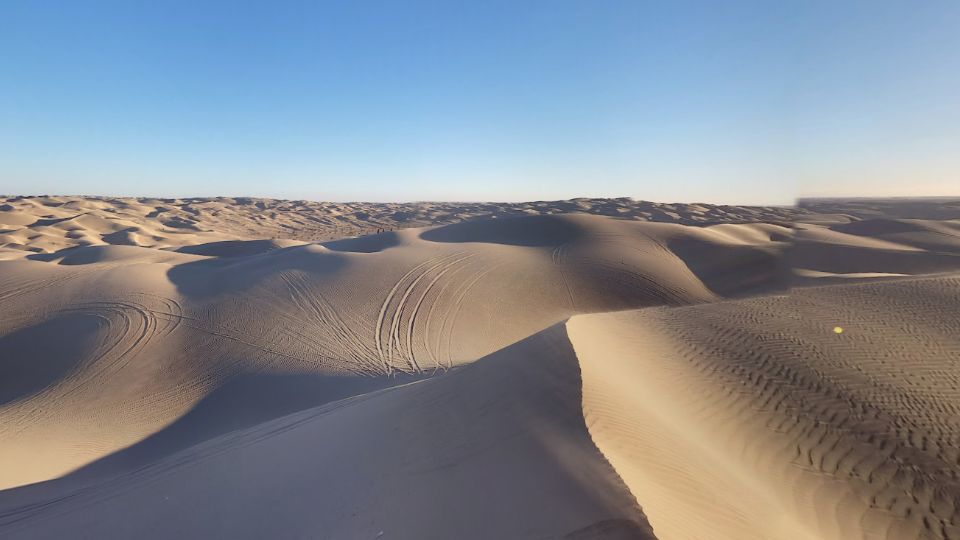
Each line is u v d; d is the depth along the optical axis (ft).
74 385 59.88
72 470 43.04
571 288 100.27
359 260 104.53
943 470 28.12
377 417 32.83
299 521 22.49
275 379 60.13
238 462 32.27
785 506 24.03
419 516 19.48
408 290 89.04
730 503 21.22
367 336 72.02
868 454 29.73
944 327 53.78
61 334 71.61
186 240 251.80
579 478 18.99
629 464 20.86
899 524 23.97
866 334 52.03
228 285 90.99
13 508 32.71
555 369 30.76
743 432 31.91
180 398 57.57
